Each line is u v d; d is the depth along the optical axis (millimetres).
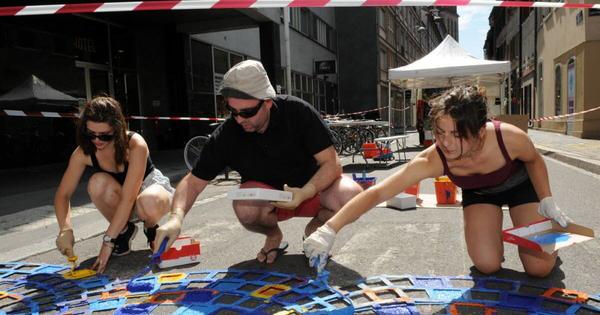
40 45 10742
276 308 2312
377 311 2193
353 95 28750
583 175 6906
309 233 3111
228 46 17000
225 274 2863
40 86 9742
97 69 12750
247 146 2789
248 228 2988
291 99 2760
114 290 2654
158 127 14625
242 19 13789
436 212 4457
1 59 9703
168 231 2393
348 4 3125
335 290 2496
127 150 3014
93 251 3568
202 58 15570
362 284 2594
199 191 2811
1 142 9656
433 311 2205
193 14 13039
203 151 2799
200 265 3084
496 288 2463
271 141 2729
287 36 13750
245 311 2287
